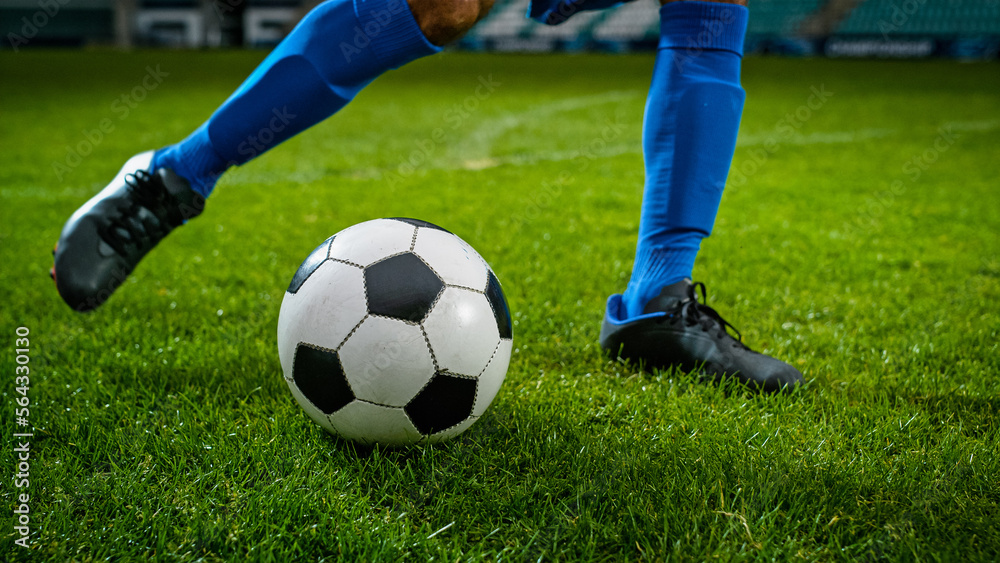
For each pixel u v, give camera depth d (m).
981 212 4.77
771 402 1.97
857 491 1.53
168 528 1.42
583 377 2.15
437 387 1.57
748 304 2.88
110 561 1.34
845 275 3.32
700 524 1.43
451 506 1.49
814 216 4.66
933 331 2.59
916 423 1.85
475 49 32.47
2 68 19.05
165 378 2.09
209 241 3.82
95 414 1.86
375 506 1.51
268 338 2.48
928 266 3.54
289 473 1.60
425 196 5.18
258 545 1.36
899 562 1.31
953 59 24.31
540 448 1.71
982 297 3.02
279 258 3.55
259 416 1.88
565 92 14.01
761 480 1.55
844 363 2.27
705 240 3.97
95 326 2.58
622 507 1.47
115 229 1.98
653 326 2.14
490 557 1.36
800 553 1.34
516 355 2.33
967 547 1.35
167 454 1.68
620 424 1.87
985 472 1.59
